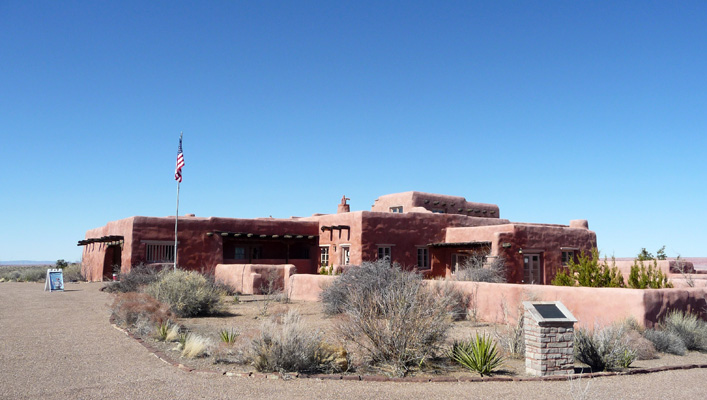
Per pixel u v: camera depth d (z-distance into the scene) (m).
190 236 27.83
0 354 9.60
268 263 30.05
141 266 24.62
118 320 13.76
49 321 13.95
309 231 31.41
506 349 10.84
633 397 7.40
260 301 21.16
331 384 7.93
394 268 17.69
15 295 21.48
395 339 9.12
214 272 28.08
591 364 9.69
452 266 29.19
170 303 16.22
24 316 14.91
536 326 8.87
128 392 7.21
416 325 9.38
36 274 35.34
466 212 37.69
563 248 27.05
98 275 32.66
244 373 8.38
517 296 14.52
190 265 27.61
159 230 27.05
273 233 30.23
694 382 8.42
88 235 38.00
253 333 9.65
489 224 32.78
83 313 15.59
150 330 12.12
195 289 17.17
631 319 12.13
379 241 28.00
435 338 9.86
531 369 8.89
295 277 22.78
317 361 9.00
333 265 28.77
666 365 9.97
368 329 9.45
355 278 16.88
